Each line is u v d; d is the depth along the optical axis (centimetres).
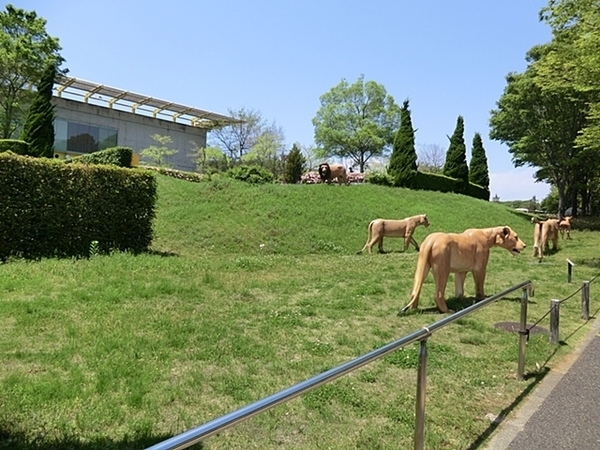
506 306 659
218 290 679
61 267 752
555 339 488
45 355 378
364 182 2381
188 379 351
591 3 1102
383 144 4416
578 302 707
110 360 371
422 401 250
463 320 564
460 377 388
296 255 1277
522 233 1930
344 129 4422
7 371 346
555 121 2519
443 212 1970
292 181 2583
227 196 1705
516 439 286
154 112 3478
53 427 269
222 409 309
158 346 413
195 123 3772
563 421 312
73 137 3041
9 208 859
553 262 1186
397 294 717
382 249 1379
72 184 966
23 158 885
